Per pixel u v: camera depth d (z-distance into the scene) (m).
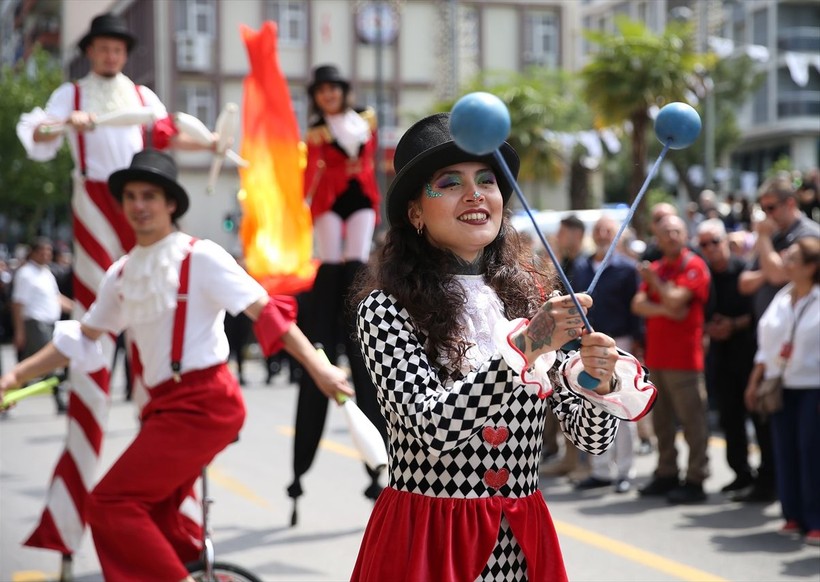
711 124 50.22
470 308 4.60
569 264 15.51
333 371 7.54
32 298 22.86
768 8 77.38
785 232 12.46
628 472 13.56
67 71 68.88
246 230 12.70
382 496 4.65
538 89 42.78
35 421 20.72
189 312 7.64
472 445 4.42
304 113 65.12
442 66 50.97
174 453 7.42
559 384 4.74
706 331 13.21
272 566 10.03
